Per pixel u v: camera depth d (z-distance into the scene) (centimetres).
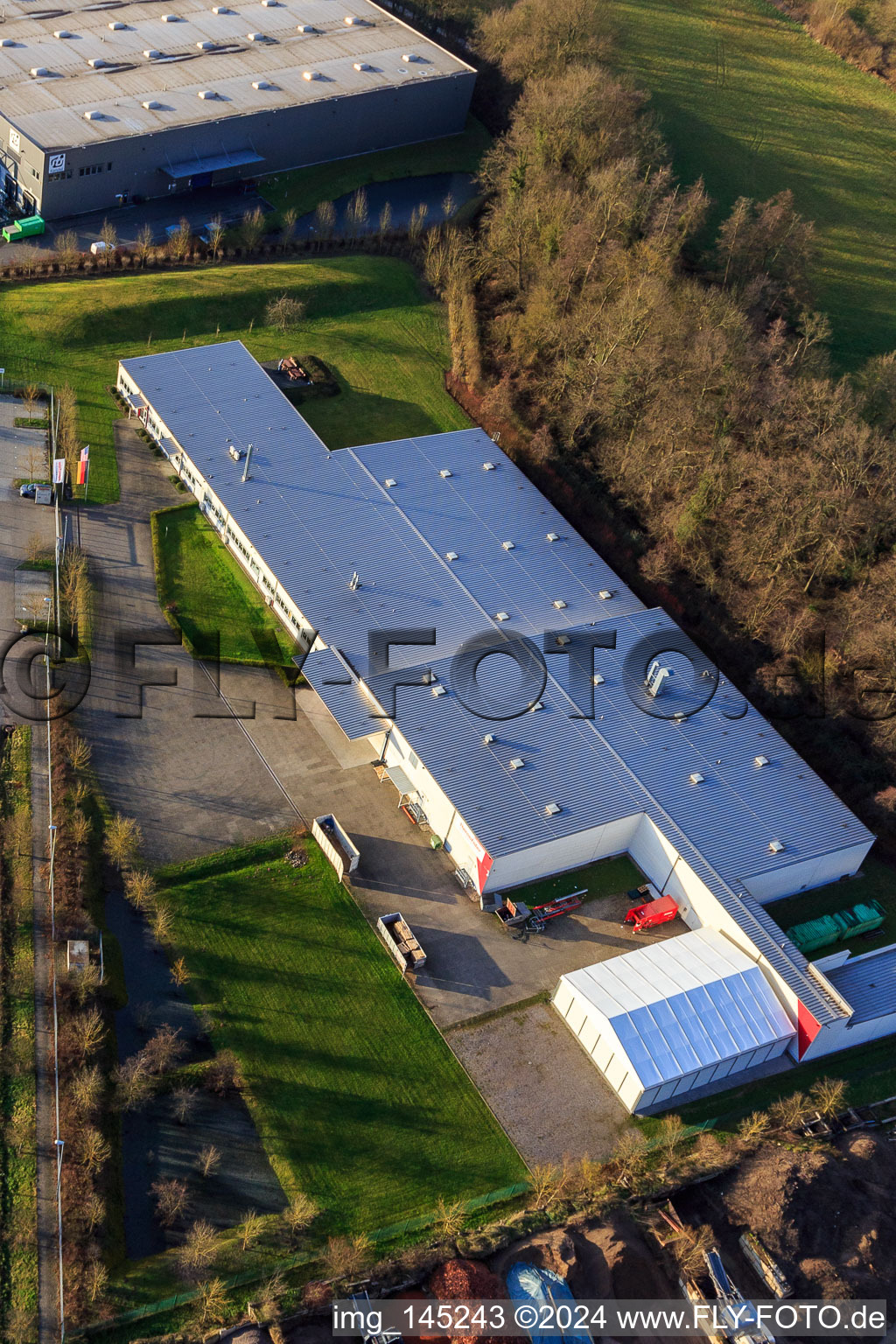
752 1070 8012
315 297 13925
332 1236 6819
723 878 8531
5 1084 7112
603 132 14438
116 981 7694
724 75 18912
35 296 13062
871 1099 7994
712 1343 6625
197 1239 6594
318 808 9038
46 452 11475
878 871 9450
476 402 12825
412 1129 7356
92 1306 6338
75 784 8781
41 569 10356
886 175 17325
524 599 10306
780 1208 7081
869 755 9862
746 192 16300
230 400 11850
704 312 12138
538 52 16975
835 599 10519
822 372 12538
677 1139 7562
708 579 10744
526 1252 6838
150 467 11575
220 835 8694
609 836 8875
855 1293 6912
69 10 16675
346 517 10756
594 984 7906
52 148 13912
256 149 15662
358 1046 7688
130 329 13012
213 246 14300
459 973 8181
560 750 9131
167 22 16925
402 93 16438
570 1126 7519
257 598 10506
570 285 13062
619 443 11750
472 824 8431
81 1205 6662
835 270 15138
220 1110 7275
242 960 8012
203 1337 6294
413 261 14975
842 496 10100
